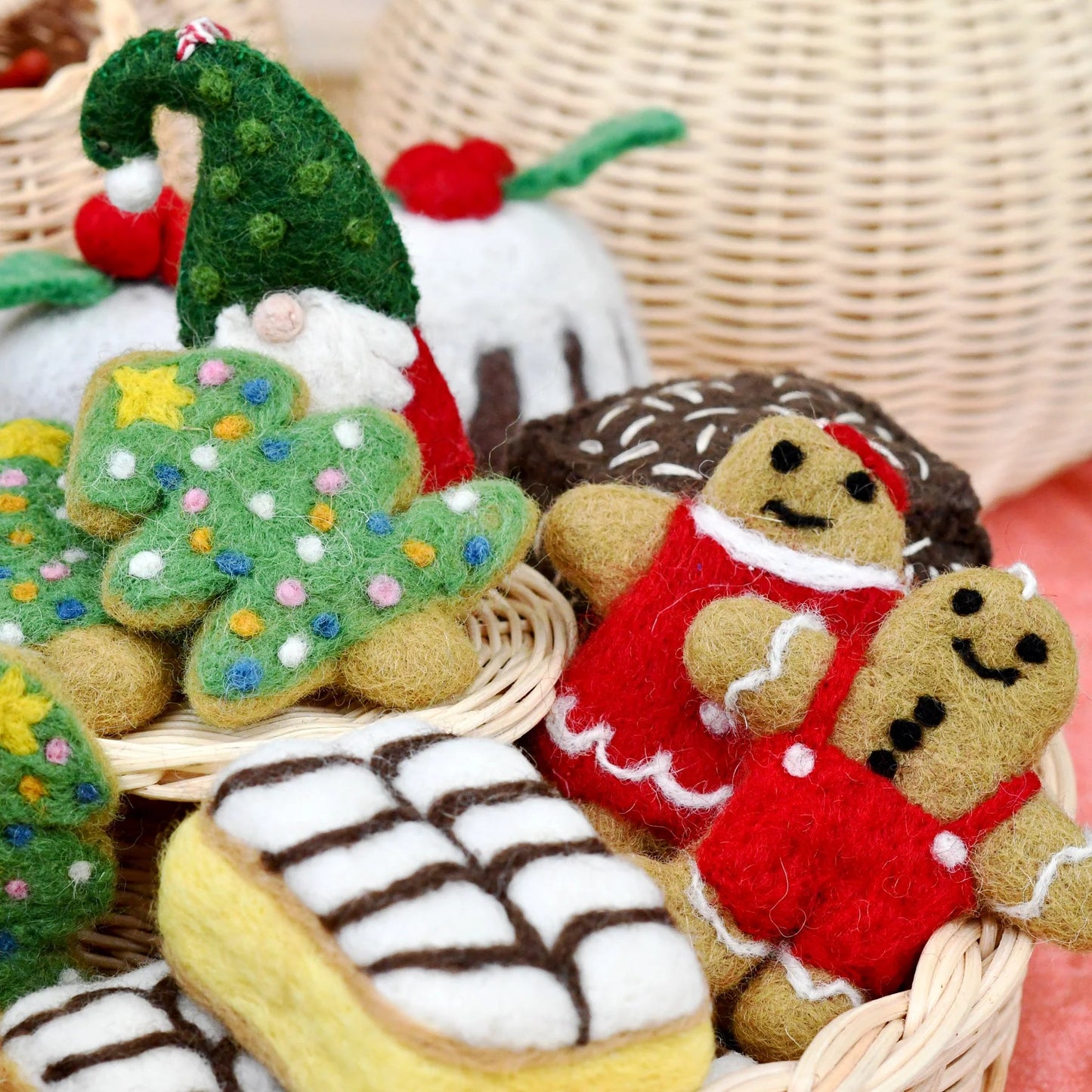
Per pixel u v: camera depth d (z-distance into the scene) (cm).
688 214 72
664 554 53
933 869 50
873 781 50
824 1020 50
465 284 66
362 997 44
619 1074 45
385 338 54
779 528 52
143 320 63
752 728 51
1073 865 49
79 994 48
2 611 51
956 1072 50
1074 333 74
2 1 69
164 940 47
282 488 51
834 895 50
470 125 75
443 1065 43
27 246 66
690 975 46
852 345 73
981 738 50
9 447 56
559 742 53
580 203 73
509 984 44
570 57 72
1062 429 78
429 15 77
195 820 47
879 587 52
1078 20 70
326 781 47
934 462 60
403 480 53
